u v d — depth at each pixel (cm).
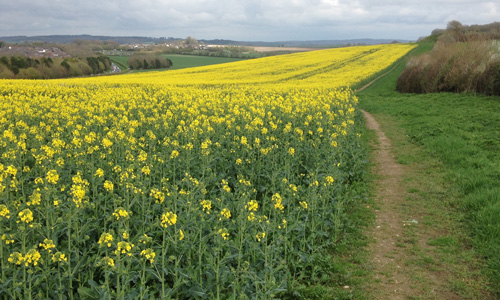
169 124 1419
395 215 918
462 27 6875
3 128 1294
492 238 754
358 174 1193
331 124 1548
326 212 816
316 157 1137
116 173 913
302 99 2039
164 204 765
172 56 10175
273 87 3069
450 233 815
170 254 621
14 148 938
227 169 1053
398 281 654
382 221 888
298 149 1180
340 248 757
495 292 616
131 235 677
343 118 1783
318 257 696
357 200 1011
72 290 545
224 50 11188
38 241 618
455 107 2353
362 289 632
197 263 616
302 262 679
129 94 2295
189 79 3897
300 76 4219
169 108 1784
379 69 4609
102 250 580
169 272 588
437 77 3128
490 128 1694
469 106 2353
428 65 3325
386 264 706
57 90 2531
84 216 677
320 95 2336
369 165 1338
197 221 670
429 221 873
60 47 9062
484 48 2938
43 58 5869
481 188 983
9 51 7756
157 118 1470
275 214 736
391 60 5328
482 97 2616
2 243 550
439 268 688
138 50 11288
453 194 1009
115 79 3822
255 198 912
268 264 596
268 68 4941
